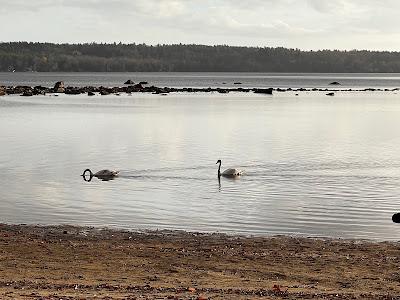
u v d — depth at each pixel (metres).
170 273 22.36
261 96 156.25
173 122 84.56
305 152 55.41
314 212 32.66
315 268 23.25
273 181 41.25
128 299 17.48
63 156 52.38
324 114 102.25
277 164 48.38
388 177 42.91
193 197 36.28
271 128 78.00
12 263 23.30
